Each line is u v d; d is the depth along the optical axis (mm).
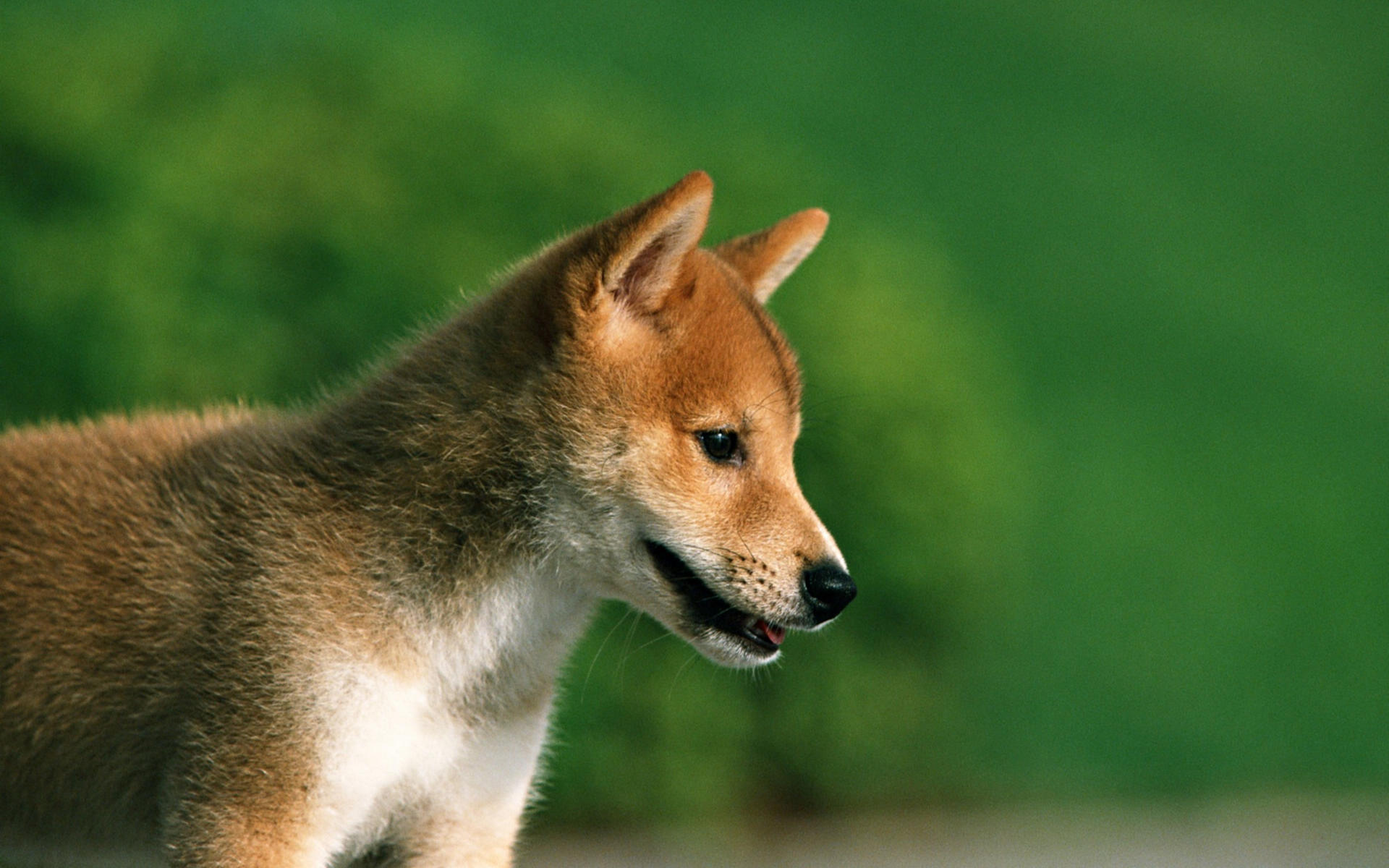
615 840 15328
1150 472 23781
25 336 13602
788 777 16062
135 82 14836
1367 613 22359
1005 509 16625
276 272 14445
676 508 8742
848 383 15148
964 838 16734
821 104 32531
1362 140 36156
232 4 17703
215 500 9047
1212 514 23281
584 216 15273
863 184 30047
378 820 8930
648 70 31219
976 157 32156
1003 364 20688
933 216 29766
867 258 16125
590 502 8789
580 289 8641
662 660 14961
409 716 8672
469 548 8781
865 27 35812
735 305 9188
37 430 9766
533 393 8805
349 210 14672
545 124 15742
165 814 8602
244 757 8406
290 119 15023
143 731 8781
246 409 10383
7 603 8867
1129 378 26156
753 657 9070
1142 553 22125
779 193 16406
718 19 34344
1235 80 37844
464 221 15008
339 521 8766
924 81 34438
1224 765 19750
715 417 8812
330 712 8438
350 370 14461
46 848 9328
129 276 13719
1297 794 19609
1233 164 34188
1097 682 20172
